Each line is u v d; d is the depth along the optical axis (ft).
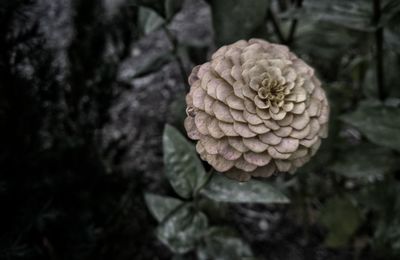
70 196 1.32
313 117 0.91
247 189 1.08
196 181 1.15
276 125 0.87
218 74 0.89
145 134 1.81
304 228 1.70
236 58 0.91
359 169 1.41
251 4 1.20
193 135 0.89
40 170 1.27
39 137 1.26
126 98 1.91
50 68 1.26
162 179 1.59
